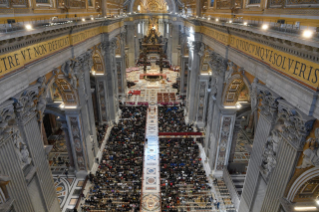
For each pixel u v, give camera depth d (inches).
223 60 626.2
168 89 1595.7
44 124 970.1
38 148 428.8
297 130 314.7
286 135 341.4
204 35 865.5
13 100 346.9
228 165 786.8
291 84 322.7
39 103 441.1
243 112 708.7
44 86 453.4
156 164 832.9
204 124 1069.1
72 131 705.0
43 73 449.7
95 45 865.5
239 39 524.4
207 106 1034.7
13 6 406.6
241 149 931.3
